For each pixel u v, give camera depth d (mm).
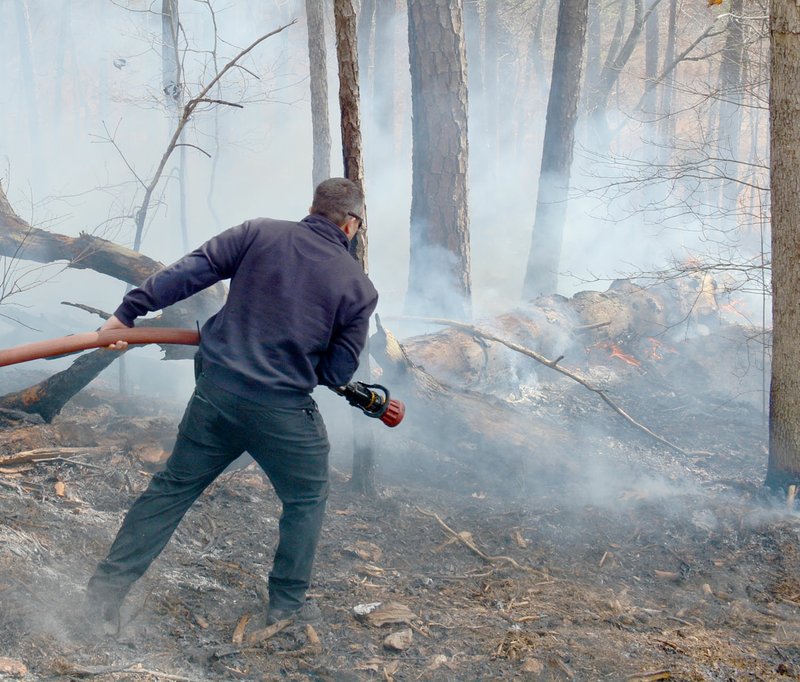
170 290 2719
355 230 2988
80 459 4297
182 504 2869
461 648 3029
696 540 4398
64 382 4793
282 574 3043
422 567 3885
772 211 4652
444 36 7238
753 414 7215
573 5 8555
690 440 6469
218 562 3533
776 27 4402
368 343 4527
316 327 2777
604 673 2906
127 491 4086
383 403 3096
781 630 3518
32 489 3838
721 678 2979
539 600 3594
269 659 2840
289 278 2771
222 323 2801
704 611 3695
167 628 2920
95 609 2783
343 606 3307
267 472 2949
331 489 4664
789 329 4672
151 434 4793
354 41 3928
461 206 7539
